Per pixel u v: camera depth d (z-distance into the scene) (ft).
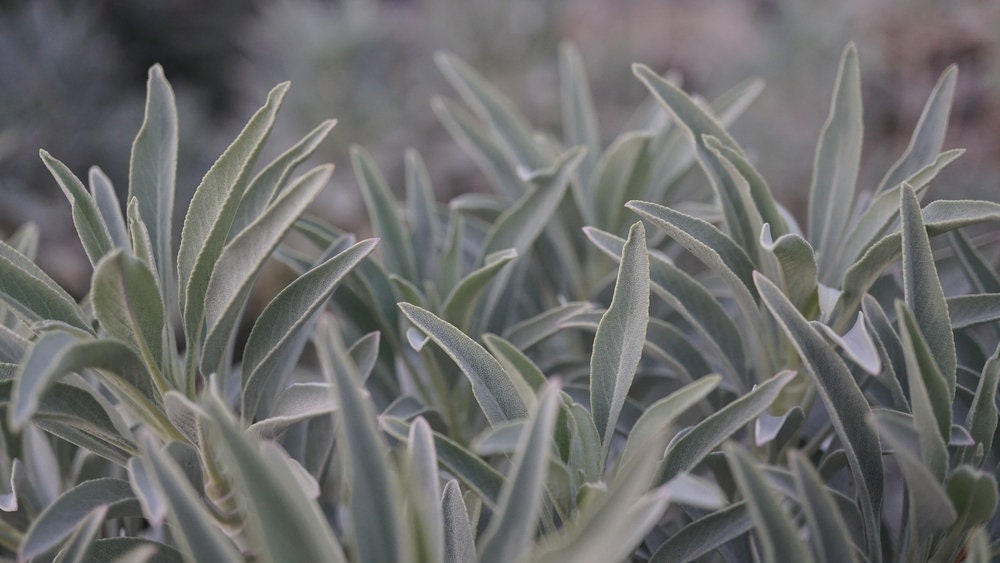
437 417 1.82
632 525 1.30
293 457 1.74
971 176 3.16
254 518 1.30
